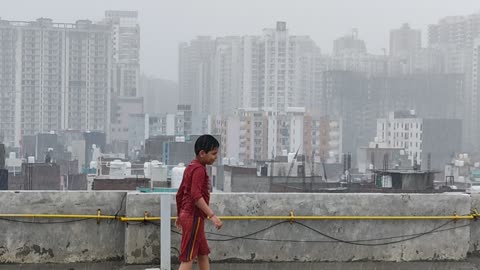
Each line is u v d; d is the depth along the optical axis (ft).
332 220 29.89
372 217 30.04
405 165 397.19
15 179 222.07
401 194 30.55
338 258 29.89
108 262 29.22
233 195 29.40
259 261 29.43
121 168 172.76
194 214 23.94
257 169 208.44
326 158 453.17
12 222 28.84
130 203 28.81
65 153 418.72
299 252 29.68
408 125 523.29
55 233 29.01
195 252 23.98
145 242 28.84
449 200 30.71
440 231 30.58
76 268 28.96
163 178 128.36
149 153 284.41
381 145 437.58
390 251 30.22
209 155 23.98
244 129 531.09
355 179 237.86
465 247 30.73
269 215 29.53
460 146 508.12
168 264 27.89
